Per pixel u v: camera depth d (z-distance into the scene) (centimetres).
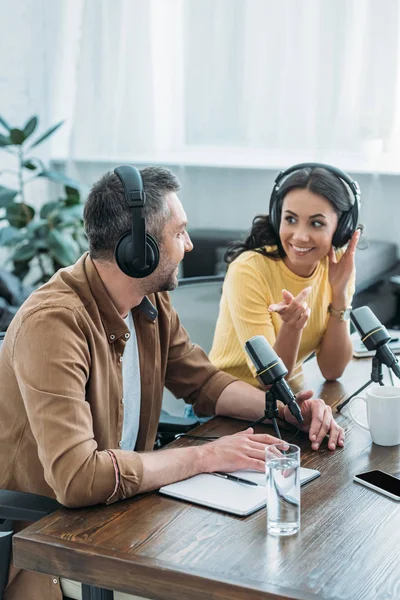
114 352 151
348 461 145
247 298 196
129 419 164
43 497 140
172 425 188
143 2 404
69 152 436
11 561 144
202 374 176
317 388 188
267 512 119
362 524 120
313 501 128
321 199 186
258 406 167
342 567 107
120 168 146
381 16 345
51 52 440
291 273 197
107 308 148
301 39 371
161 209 145
